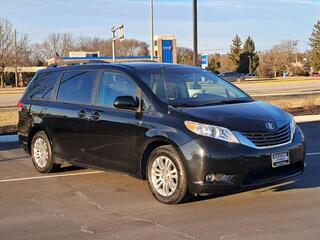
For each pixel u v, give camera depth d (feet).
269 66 379.96
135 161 22.15
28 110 29.04
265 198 21.44
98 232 17.92
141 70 23.58
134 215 19.80
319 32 339.16
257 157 19.52
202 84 23.98
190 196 20.63
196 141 19.60
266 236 16.79
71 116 25.57
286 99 84.94
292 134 21.15
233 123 19.84
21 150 36.78
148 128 21.34
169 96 22.27
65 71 27.55
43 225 18.93
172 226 18.25
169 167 20.63
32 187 25.22
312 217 18.70
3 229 18.53
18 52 251.80
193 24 53.83
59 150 26.84
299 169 21.49
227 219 18.80
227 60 390.83
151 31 96.89
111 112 23.35
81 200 22.43
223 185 19.43
